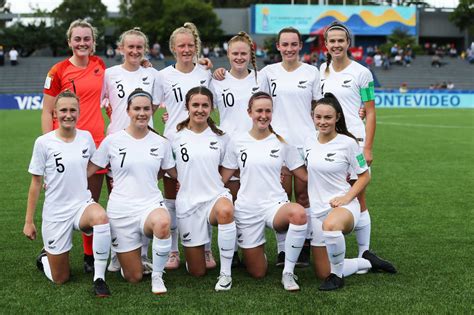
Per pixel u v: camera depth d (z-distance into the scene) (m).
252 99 5.37
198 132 5.47
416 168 11.42
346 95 5.87
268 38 46.00
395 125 20.61
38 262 5.59
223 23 49.75
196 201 5.34
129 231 5.16
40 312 4.49
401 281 5.19
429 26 53.72
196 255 5.39
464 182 9.93
